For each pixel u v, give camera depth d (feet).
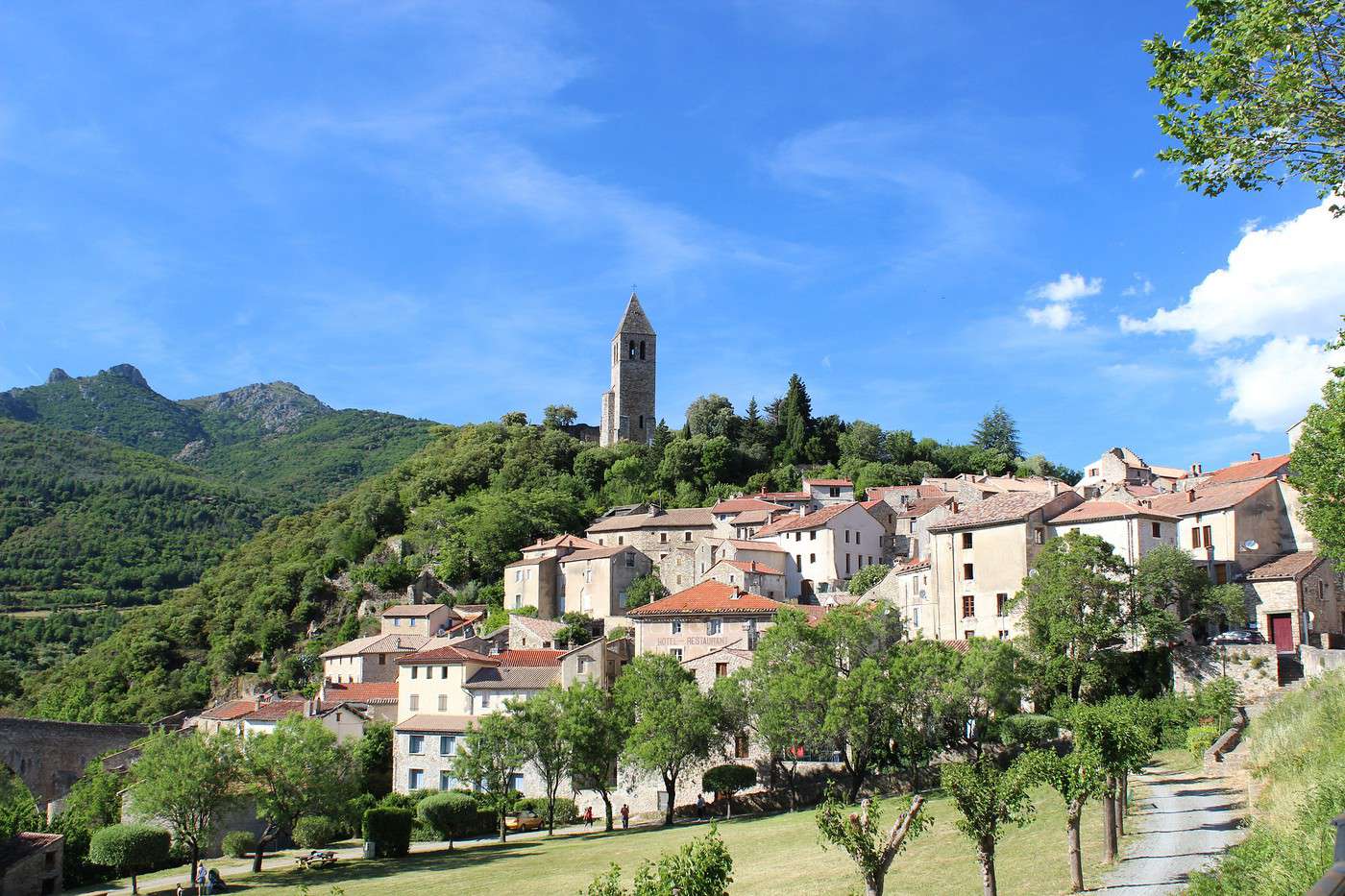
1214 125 78.28
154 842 238.89
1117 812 147.23
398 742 317.22
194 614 614.75
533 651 359.05
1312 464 181.47
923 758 229.04
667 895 85.66
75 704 530.68
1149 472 484.33
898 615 260.42
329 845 277.85
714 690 254.88
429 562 586.45
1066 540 259.19
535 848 227.20
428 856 236.02
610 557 478.18
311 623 582.76
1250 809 140.56
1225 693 210.18
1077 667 240.94
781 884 145.79
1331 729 149.48
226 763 232.94
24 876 228.43
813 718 228.63
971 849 150.00
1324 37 74.54
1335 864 36.50
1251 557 276.21
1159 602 251.60
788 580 456.86
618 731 253.65
